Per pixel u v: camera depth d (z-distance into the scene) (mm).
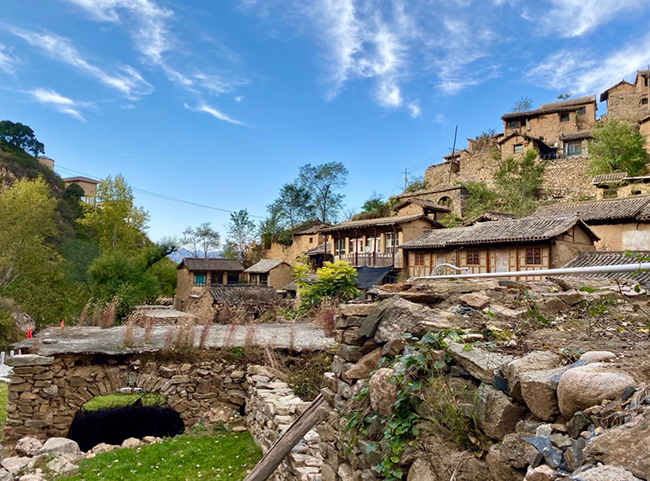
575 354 2320
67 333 13602
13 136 55938
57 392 9953
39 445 8953
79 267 33500
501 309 3391
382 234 25906
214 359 11078
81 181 64938
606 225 17688
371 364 3465
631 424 1482
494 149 42531
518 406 2098
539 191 34844
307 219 49375
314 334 13641
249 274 39750
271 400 8320
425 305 3713
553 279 4156
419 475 2391
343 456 3588
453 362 2645
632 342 2572
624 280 4230
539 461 1733
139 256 36719
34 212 29109
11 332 24672
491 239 17453
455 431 2318
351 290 19016
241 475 7746
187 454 8672
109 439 10789
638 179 26234
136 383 10539
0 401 13273
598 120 44344
